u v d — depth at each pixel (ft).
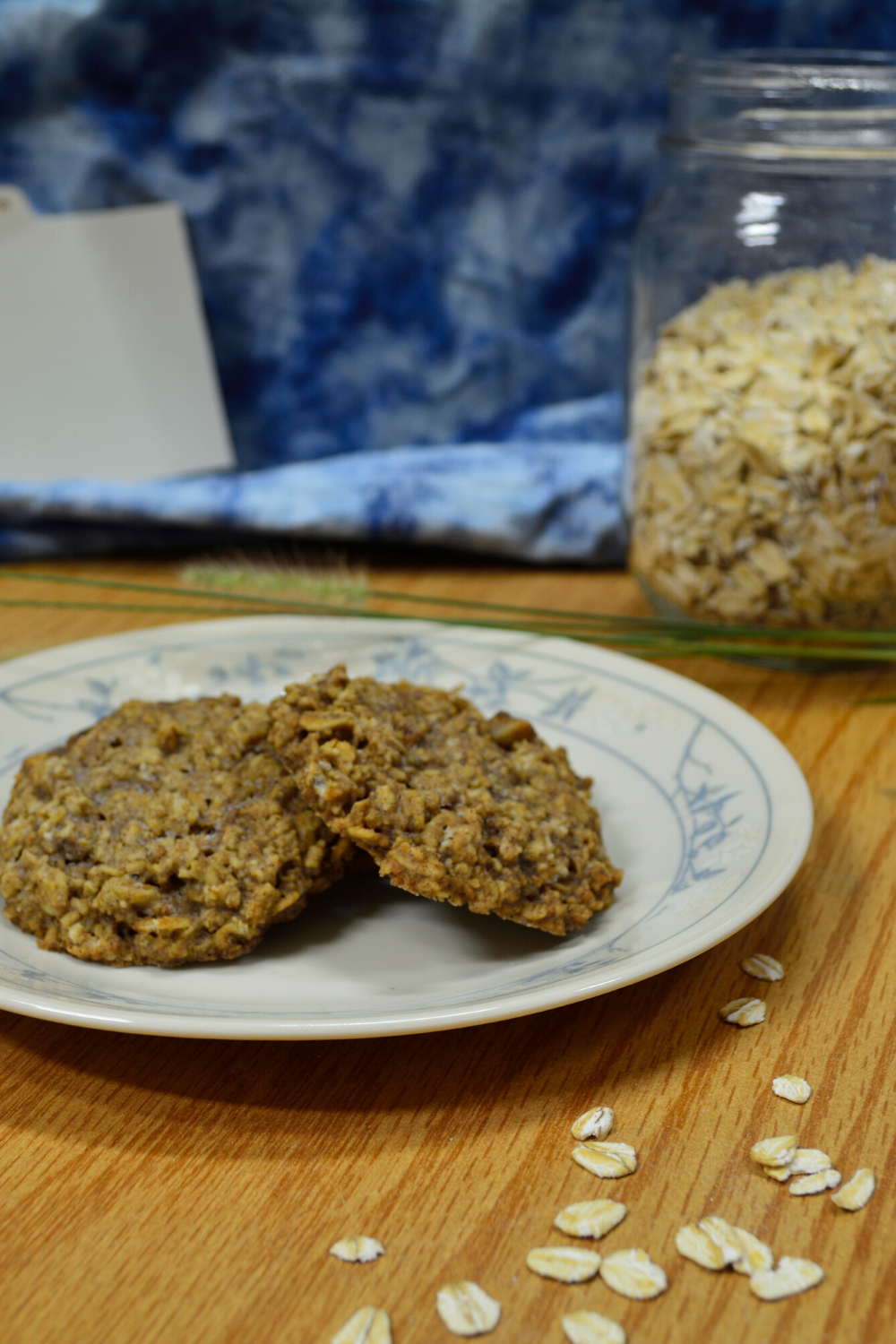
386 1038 1.01
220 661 1.40
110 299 1.87
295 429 1.99
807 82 1.37
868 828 1.25
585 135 1.88
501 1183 0.91
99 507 1.77
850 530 1.38
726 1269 0.87
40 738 1.28
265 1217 0.89
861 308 1.38
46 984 0.99
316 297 1.94
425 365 1.98
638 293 1.51
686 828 1.15
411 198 1.90
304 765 1.05
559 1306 0.85
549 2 1.80
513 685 1.36
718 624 1.46
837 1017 1.04
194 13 1.78
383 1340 0.83
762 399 1.37
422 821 1.02
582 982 0.93
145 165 1.84
